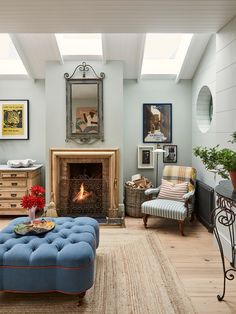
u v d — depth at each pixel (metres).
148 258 3.02
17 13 2.77
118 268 2.78
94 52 4.30
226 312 2.10
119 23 3.03
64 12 2.76
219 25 3.08
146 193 4.24
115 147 4.46
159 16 2.87
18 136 4.91
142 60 4.21
